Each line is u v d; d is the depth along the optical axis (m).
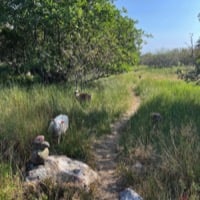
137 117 4.94
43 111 4.38
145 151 3.46
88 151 3.55
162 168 3.01
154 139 3.78
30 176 2.85
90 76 7.75
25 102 4.64
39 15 6.82
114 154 3.68
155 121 4.41
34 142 3.11
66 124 3.93
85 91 6.48
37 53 7.05
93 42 7.16
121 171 3.16
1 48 7.58
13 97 4.91
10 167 2.91
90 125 4.40
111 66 7.81
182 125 3.92
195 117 4.64
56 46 7.09
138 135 4.02
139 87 8.91
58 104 4.80
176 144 3.49
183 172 2.94
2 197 2.50
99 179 3.08
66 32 7.04
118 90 7.57
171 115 4.80
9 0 6.91
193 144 3.39
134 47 8.79
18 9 6.88
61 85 6.73
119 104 5.84
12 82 6.75
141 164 3.31
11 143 3.36
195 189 2.67
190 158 3.06
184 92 7.16
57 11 6.76
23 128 3.71
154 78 12.45
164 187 2.75
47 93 5.52
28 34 7.18
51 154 3.46
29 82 7.04
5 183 2.66
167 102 5.79
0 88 5.67
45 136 3.67
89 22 7.18
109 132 4.38
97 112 4.94
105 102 5.69
